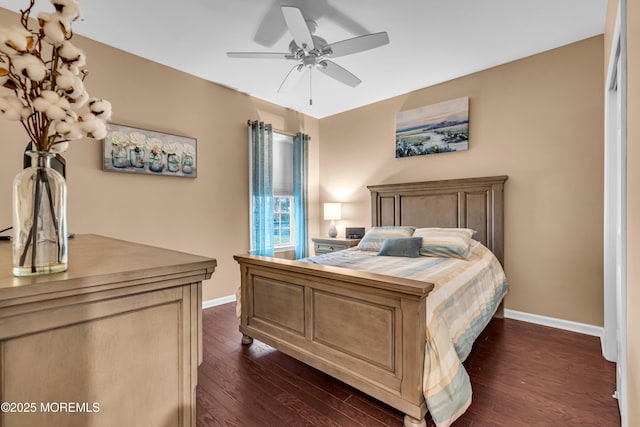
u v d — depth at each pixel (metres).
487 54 3.06
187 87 3.45
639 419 1.23
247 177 4.07
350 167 4.66
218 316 3.37
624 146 1.52
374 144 4.37
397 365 1.67
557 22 2.54
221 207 3.79
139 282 0.79
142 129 3.08
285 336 2.28
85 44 2.72
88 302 0.72
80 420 0.72
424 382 1.57
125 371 0.78
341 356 1.92
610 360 2.35
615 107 2.33
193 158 3.47
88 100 0.85
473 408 1.81
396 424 1.69
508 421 1.70
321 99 4.24
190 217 3.50
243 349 2.59
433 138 3.76
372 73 3.45
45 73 0.72
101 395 0.75
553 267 3.03
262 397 1.94
